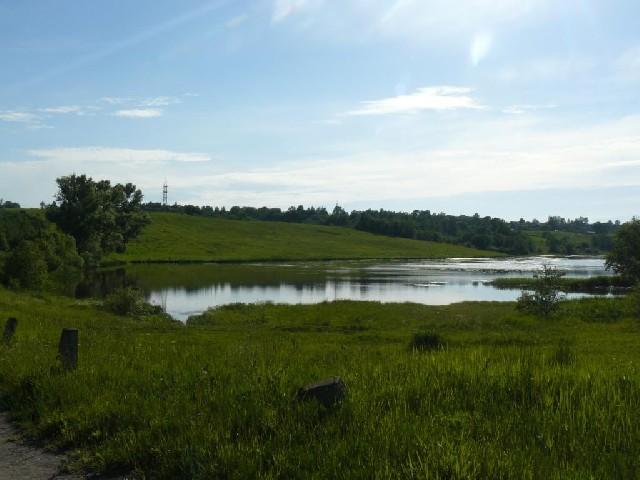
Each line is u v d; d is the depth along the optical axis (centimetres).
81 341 1584
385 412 657
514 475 489
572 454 545
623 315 3709
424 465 496
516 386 759
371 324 3478
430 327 3300
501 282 7288
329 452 547
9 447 687
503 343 2278
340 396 689
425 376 816
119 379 899
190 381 852
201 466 555
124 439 651
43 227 7150
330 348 1767
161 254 12950
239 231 17700
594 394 712
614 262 7106
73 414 738
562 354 1246
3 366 1020
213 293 6091
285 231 18800
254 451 574
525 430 603
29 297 4244
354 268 10519
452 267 11094
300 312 4128
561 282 3997
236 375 868
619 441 568
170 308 4769
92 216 10088
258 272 9238
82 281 7275
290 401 693
